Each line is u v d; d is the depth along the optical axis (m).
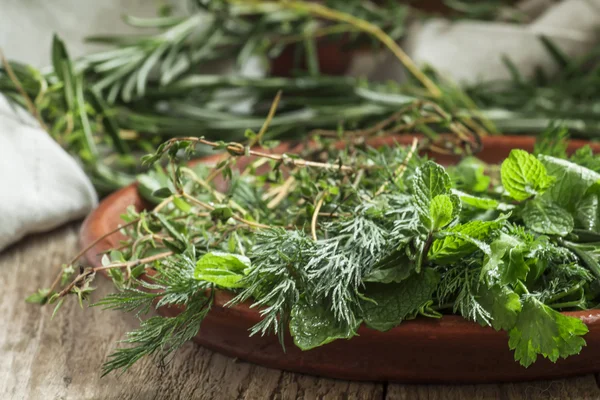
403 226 0.71
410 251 0.71
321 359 0.73
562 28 1.38
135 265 0.77
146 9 1.31
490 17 1.51
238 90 1.37
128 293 0.73
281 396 0.74
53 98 1.08
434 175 0.70
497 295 0.70
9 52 1.21
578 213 0.76
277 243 0.72
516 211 0.76
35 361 0.80
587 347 0.71
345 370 0.74
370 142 0.97
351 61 1.51
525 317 0.69
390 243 0.72
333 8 1.40
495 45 1.39
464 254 0.71
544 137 0.87
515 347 0.69
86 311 0.87
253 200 0.84
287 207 0.86
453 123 0.93
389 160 0.85
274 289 0.70
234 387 0.75
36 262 0.96
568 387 0.74
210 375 0.77
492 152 1.00
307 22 1.37
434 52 1.40
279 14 1.34
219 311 0.73
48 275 0.93
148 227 0.81
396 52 1.22
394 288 0.71
